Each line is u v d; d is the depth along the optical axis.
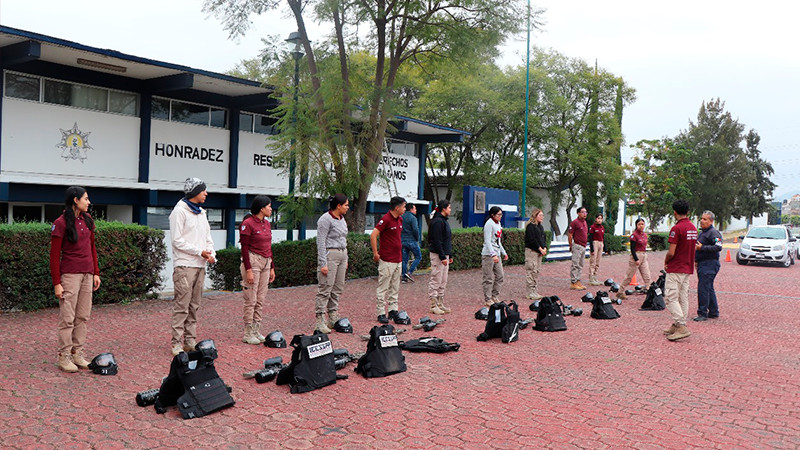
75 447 4.33
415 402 5.57
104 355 6.18
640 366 7.15
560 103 31.17
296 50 15.16
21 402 5.21
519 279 16.80
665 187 41.44
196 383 5.17
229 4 15.35
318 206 15.87
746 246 24.94
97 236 9.95
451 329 9.12
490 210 11.27
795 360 7.70
